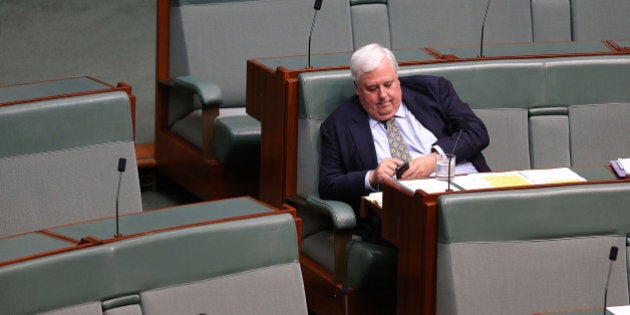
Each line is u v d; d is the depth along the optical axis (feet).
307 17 43.32
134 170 30.73
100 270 23.03
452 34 45.19
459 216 27.09
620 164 30.09
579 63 35.86
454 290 27.07
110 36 63.62
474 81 35.01
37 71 56.75
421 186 28.53
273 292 24.86
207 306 24.08
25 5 68.44
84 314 22.80
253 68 35.58
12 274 22.09
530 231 27.55
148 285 23.57
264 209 25.88
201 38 42.22
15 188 29.09
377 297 31.09
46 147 29.48
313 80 33.27
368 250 30.42
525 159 35.42
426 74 34.76
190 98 43.24
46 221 29.50
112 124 30.42
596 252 28.04
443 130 33.78
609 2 46.29
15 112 29.04
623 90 36.19
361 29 44.06
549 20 45.96
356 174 32.01
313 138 33.19
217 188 39.99
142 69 58.08
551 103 35.70
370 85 32.73
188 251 24.03
